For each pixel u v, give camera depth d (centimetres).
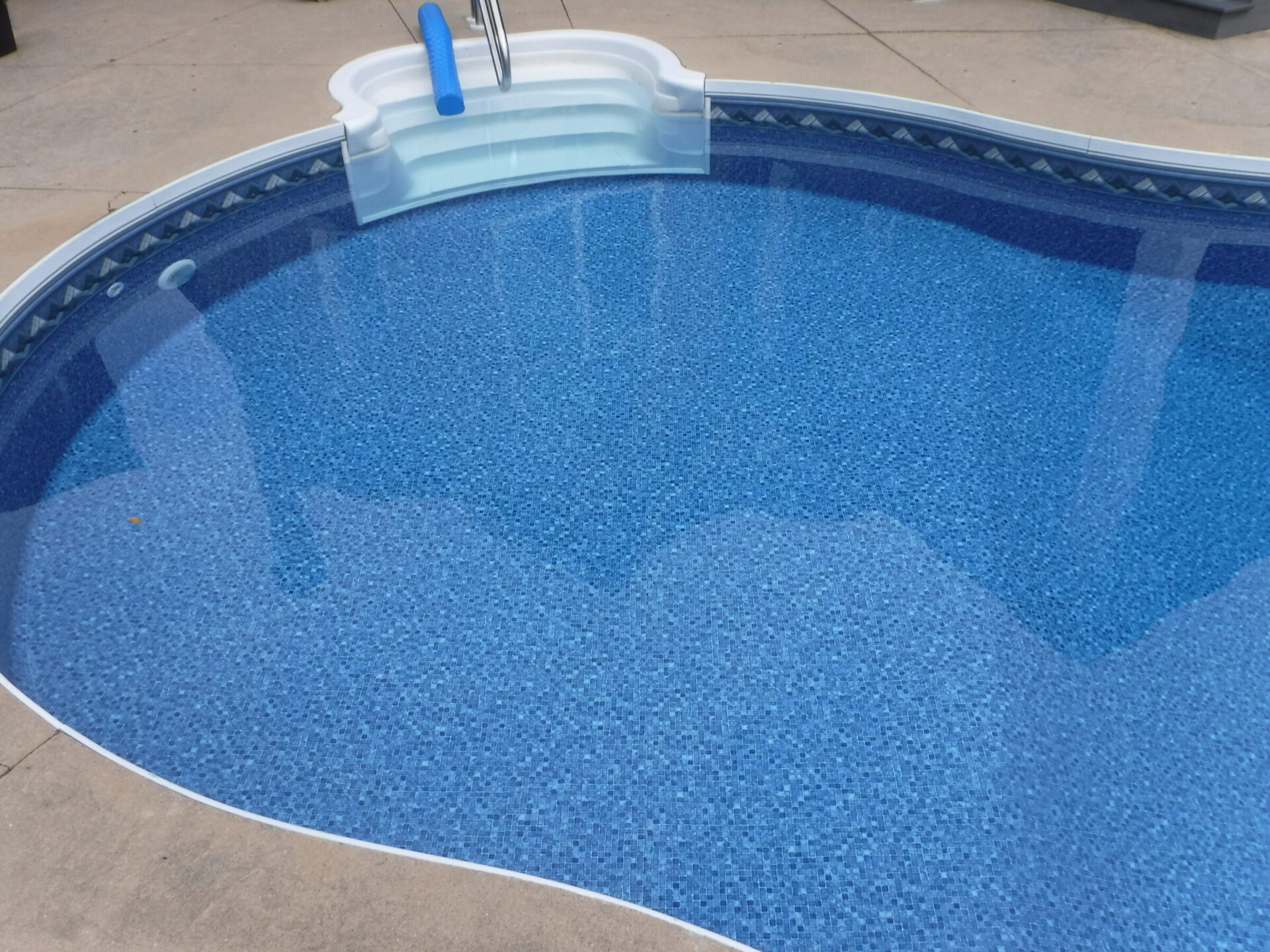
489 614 267
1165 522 291
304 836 174
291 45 579
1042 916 199
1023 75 506
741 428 332
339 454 322
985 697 243
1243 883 204
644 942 159
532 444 326
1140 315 378
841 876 207
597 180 485
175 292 400
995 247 423
